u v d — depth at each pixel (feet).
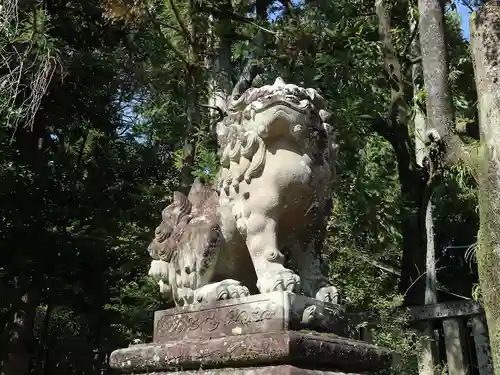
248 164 8.99
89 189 26.73
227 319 8.79
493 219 9.03
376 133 24.13
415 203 20.27
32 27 19.79
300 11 20.63
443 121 12.21
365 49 19.98
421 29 13.12
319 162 9.03
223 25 19.12
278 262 8.79
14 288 23.86
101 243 25.22
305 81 18.08
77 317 32.45
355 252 19.63
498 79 9.17
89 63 25.12
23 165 24.58
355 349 8.63
